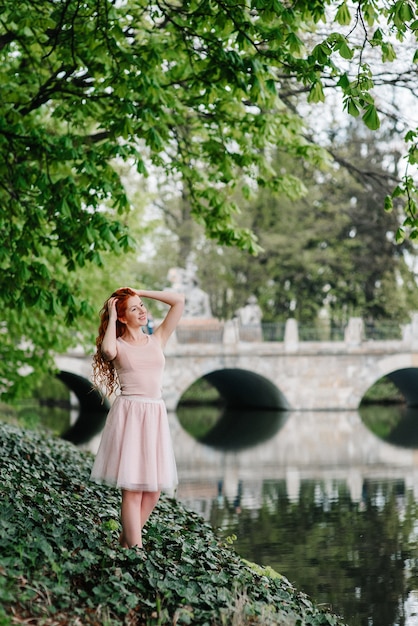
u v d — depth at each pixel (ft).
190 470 76.23
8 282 36.32
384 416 142.61
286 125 42.96
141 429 23.71
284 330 156.87
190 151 46.32
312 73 27.53
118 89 34.17
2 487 27.76
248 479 69.97
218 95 39.81
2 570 19.34
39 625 17.88
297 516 52.19
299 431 117.80
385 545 43.70
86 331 67.87
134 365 23.98
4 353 66.28
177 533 30.78
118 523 29.68
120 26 36.78
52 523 25.05
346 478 70.08
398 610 32.40
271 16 26.55
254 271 182.70
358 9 26.35
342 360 152.35
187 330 148.36
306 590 35.27
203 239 187.62
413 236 31.30
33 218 36.73
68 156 35.40
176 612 19.98
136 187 108.37
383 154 154.92
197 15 31.22
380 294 180.75
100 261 35.76
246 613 21.21
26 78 40.75
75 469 44.09
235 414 150.92
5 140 34.73
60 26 33.22
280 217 179.63
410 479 69.00
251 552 42.24
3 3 34.01
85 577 21.21
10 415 134.00
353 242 175.73
